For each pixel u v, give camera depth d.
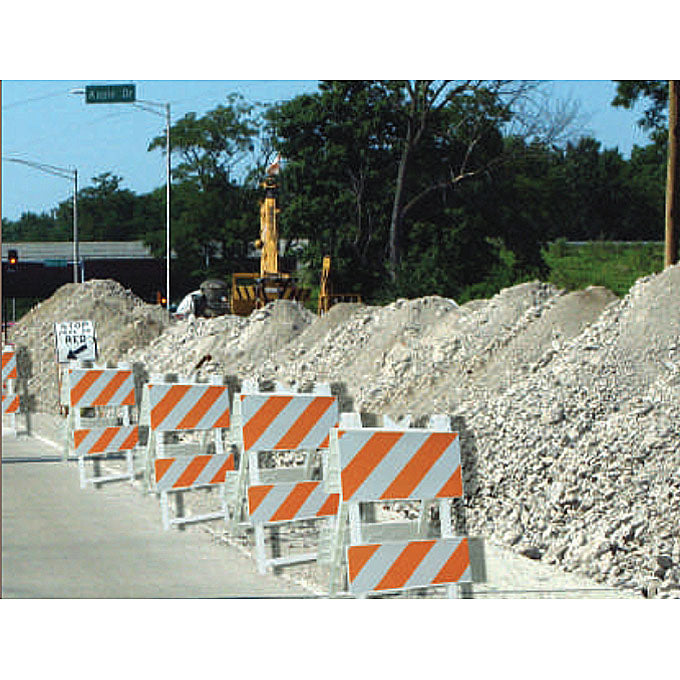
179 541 14.39
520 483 15.01
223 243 91.81
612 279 57.03
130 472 19.75
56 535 14.73
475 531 14.34
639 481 13.50
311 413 13.50
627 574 11.82
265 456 19.81
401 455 9.76
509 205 61.28
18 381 36.84
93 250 112.81
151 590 11.63
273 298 54.47
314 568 12.72
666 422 14.41
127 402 21.44
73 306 42.75
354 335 27.30
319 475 15.07
